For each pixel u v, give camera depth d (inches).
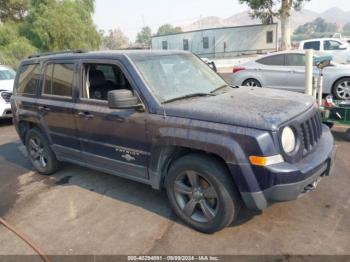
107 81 167.6
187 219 134.5
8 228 145.8
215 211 125.0
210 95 144.4
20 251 128.8
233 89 160.7
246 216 139.6
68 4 1031.6
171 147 130.6
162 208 152.4
